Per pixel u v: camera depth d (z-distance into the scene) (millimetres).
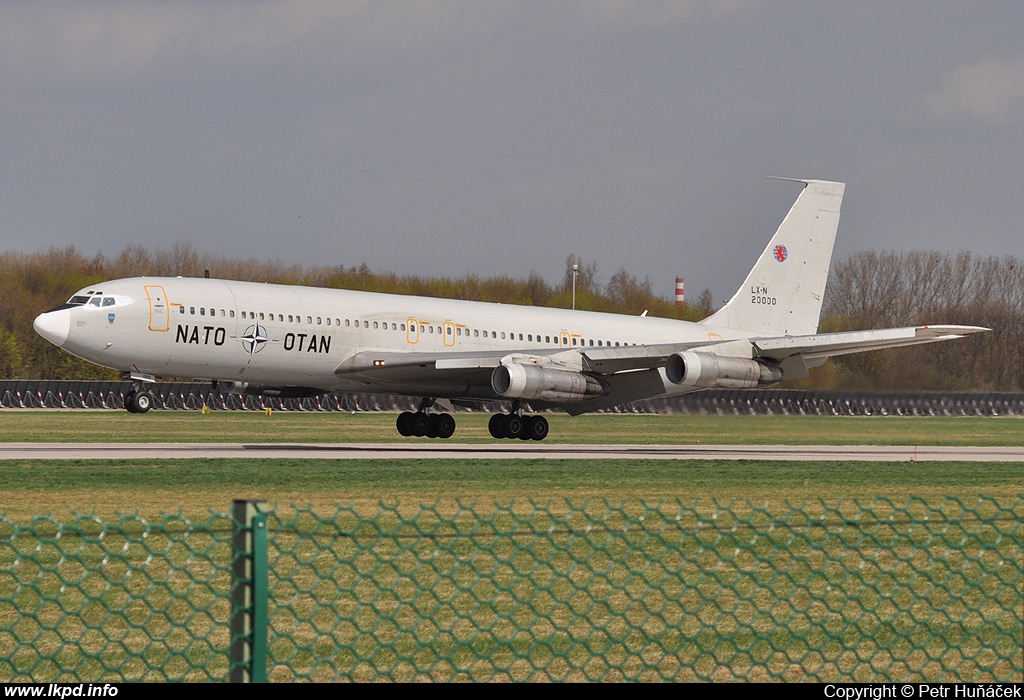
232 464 111750
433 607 47812
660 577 53750
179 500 82500
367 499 84938
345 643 42062
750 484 103375
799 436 181000
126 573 54625
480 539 63688
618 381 157500
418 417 165875
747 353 151250
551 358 146625
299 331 142750
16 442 145625
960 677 39125
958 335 146750
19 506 78125
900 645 43406
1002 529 72188
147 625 45500
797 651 42281
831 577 54938
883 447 179625
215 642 43250
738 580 53500
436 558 58281
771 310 187500
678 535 67000
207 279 142375
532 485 98000
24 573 53969
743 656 41406
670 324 181625
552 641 42969
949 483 109125
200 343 135875
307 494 87750
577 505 83312
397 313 153000
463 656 40938
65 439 154250
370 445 153500
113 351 132000
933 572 56875
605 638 43531
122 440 154375
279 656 40250
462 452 140875
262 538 26891
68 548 60312
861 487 102625
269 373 143000
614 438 189250
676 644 42781
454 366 145375
